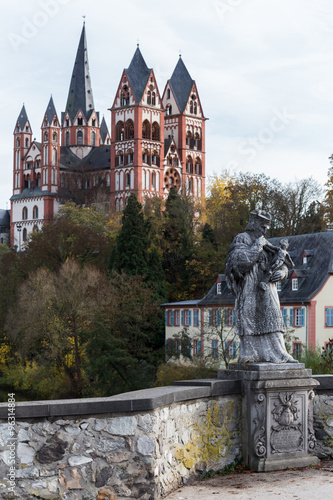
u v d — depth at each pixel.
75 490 9.34
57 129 175.25
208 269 88.62
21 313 65.31
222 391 11.39
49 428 9.33
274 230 81.31
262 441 11.41
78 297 60.41
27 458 9.20
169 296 88.69
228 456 11.48
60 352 61.19
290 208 82.38
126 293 61.91
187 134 167.75
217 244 91.62
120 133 160.50
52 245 86.50
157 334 63.25
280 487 10.31
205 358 50.22
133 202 77.81
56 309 60.91
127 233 76.81
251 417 11.42
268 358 11.76
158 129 160.38
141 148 156.88
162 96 170.50
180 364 51.06
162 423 10.08
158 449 9.82
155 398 9.69
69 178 173.88
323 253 66.31
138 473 9.58
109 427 9.55
